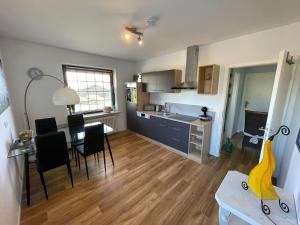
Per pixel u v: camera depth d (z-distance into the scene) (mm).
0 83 1801
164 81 3576
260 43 2307
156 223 1625
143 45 3035
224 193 1130
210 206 1860
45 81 3098
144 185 2248
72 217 1693
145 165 2822
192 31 2291
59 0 1472
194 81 3096
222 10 1671
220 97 2932
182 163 2902
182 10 1675
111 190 2135
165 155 3238
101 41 2771
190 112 3525
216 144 3129
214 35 2467
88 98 4125
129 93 4551
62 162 2098
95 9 1657
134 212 1766
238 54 2566
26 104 2926
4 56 2604
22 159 2652
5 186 1406
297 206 988
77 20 1921
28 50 2834
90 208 1818
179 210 1798
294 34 2002
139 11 1698
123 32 2332
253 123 3168
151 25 2051
